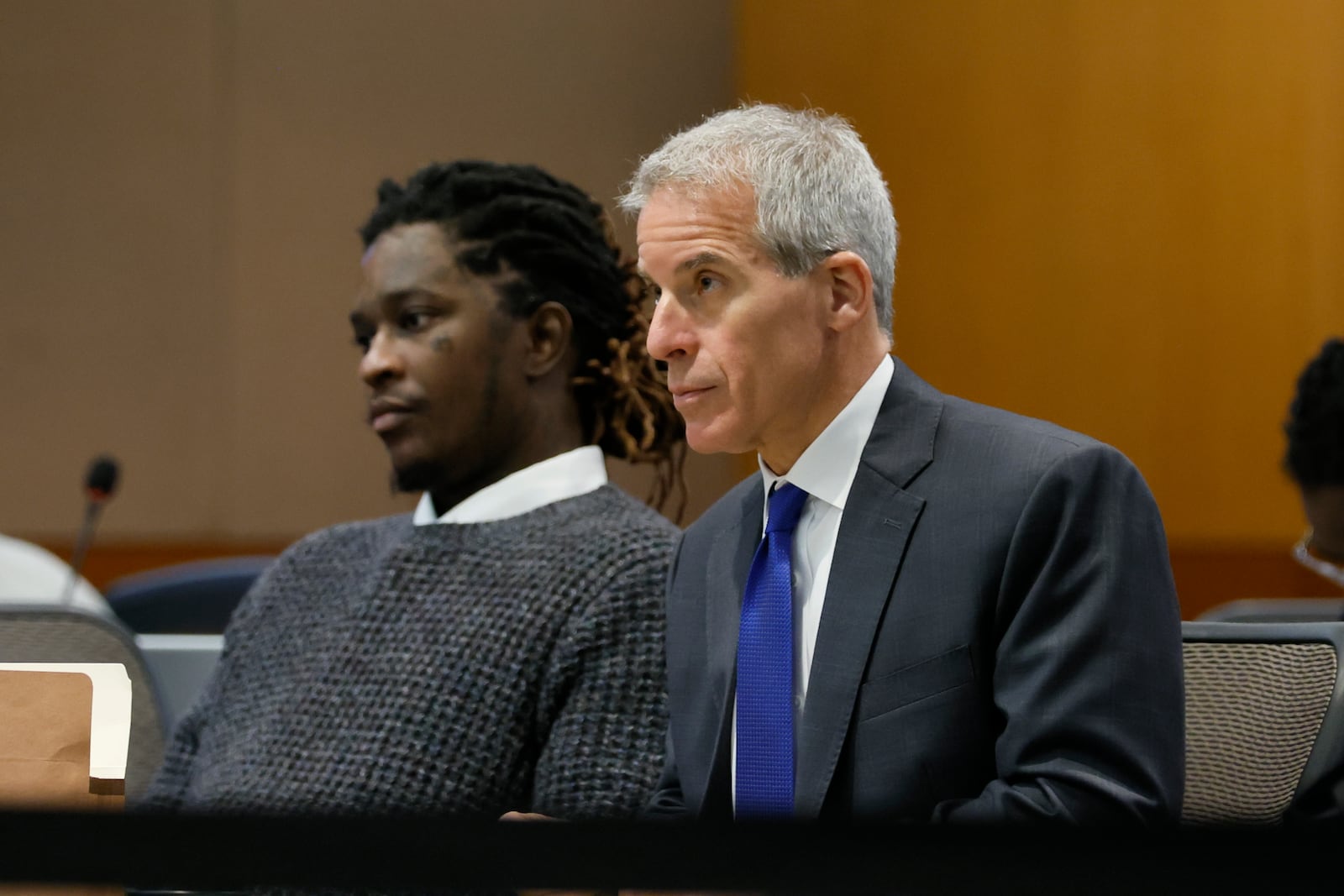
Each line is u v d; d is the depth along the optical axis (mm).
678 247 3936
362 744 4875
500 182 5512
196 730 5477
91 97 18203
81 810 1934
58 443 18078
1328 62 15344
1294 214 15500
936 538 3879
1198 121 15742
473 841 1927
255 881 1914
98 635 5492
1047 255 16156
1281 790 3977
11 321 18125
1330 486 7277
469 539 5164
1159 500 15922
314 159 18031
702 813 4094
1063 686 3590
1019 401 16250
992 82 16250
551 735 4797
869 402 4102
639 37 17547
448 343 5336
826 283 4004
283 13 18031
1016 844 1915
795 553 4152
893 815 3738
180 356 18109
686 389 4000
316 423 18047
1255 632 4180
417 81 17891
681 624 4461
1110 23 15938
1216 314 15727
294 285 18078
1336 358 7289
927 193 16484
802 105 16703
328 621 5266
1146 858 1896
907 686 3799
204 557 17969
